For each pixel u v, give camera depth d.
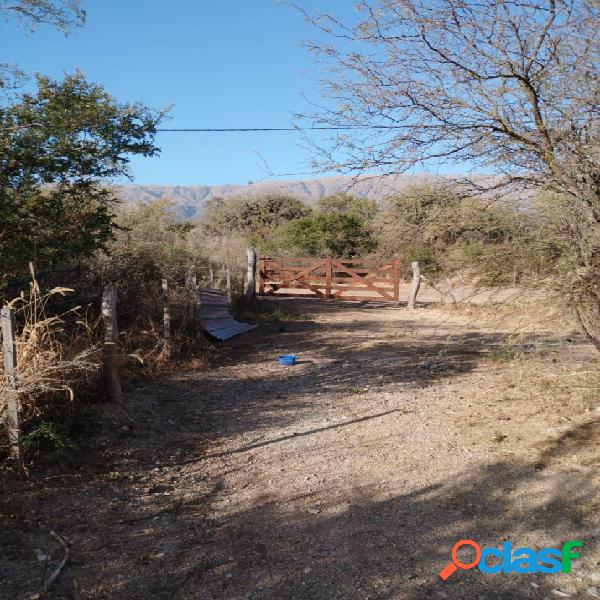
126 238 12.48
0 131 5.93
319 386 7.73
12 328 4.37
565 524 3.64
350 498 4.21
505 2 4.59
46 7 7.75
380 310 15.83
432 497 4.14
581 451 4.65
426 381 7.71
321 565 3.35
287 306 16.36
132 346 8.38
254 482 4.61
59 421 5.26
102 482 4.52
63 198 6.82
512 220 5.02
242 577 3.25
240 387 7.74
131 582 3.20
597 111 4.67
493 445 5.02
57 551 3.47
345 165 5.15
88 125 6.42
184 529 3.82
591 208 4.70
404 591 3.08
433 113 4.95
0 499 3.97
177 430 5.91
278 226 31.70
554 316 4.83
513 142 4.93
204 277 14.88
